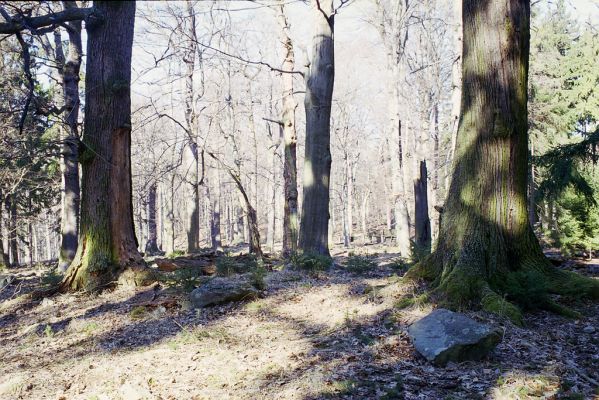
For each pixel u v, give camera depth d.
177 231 54.22
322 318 7.56
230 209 53.97
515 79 7.38
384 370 5.20
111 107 10.93
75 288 10.80
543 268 7.41
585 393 4.37
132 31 11.10
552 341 5.79
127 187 11.25
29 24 7.01
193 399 4.93
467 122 7.63
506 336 5.84
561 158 12.69
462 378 4.82
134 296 10.10
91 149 10.37
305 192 13.43
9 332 8.74
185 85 18.48
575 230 16.11
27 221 25.84
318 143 13.36
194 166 22.55
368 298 8.00
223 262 11.87
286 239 17.94
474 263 7.14
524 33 7.44
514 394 4.33
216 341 6.86
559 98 24.27
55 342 7.82
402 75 25.58
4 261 25.09
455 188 7.75
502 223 7.33
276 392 4.88
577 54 24.42
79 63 15.35
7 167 17.97
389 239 47.25
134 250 11.26
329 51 13.43
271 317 7.89
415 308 6.97
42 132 17.47
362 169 55.12
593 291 7.07
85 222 10.96
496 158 7.38
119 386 5.44
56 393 5.45
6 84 14.38
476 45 7.48
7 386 5.68
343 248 33.91
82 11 7.16
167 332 7.59
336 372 5.19
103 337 7.77
